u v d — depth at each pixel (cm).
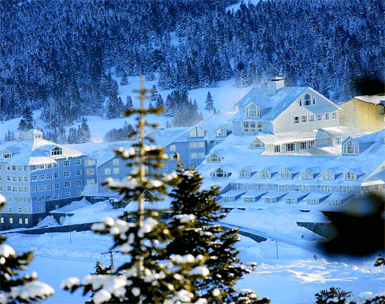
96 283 6369
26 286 6178
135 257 6538
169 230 7250
